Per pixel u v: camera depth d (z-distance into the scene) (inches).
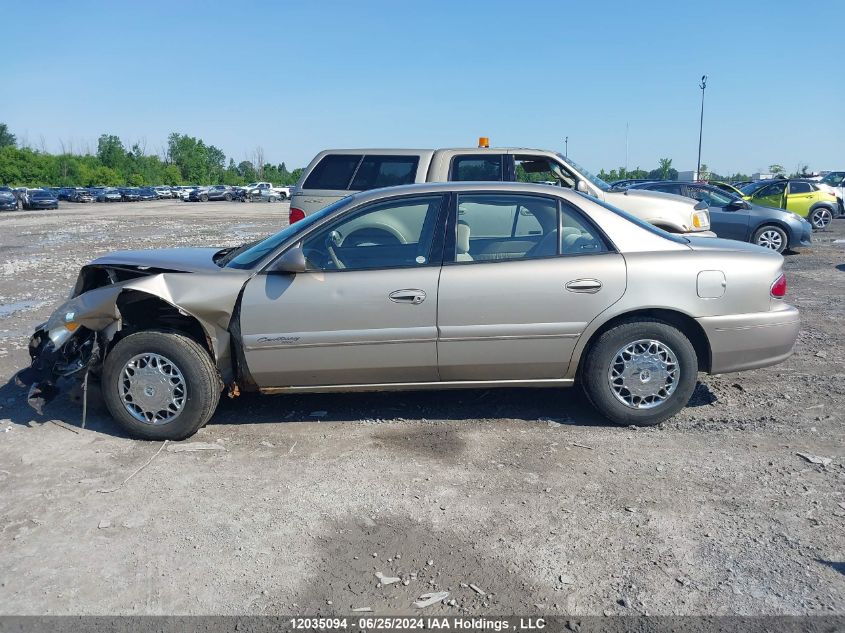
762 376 246.2
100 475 173.6
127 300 194.2
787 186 850.8
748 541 139.9
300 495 162.1
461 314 191.3
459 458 180.7
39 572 133.8
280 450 187.6
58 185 3951.8
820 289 425.7
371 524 149.0
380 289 190.7
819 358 267.7
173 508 156.9
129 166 4687.5
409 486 165.8
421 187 202.5
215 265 203.9
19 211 1886.1
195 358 189.8
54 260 657.0
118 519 152.3
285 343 191.8
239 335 193.3
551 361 195.8
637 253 196.1
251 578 131.0
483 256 196.1
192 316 191.5
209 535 145.6
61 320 195.3
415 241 197.3
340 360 193.6
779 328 199.2
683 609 120.0
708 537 141.6
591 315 192.5
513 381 200.1
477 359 194.4
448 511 153.8
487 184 202.7
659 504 155.1
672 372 196.5
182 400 191.5
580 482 166.2
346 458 181.8
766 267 198.5
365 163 387.2
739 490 160.9
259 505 157.8
